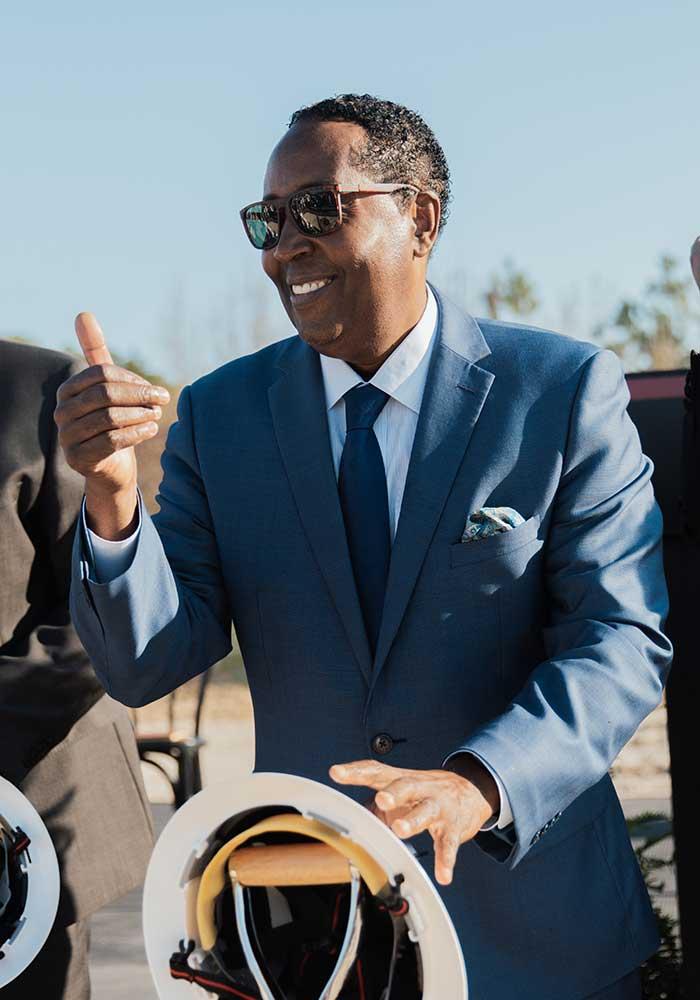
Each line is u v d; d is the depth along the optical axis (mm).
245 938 1871
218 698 12766
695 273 3180
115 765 3178
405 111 2564
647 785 7789
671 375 3471
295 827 1817
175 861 1907
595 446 2521
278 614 2574
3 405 3080
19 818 2473
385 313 2494
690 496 3068
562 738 2203
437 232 2578
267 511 2609
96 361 2232
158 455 7336
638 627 2436
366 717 2480
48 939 3039
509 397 2547
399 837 1840
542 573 2537
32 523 3074
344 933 1911
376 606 2523
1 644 2980
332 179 2426
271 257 2514
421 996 1857
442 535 2484
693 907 3141
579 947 2453
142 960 4926
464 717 2469
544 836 2451
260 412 2686
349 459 2564
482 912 2438
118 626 2357
